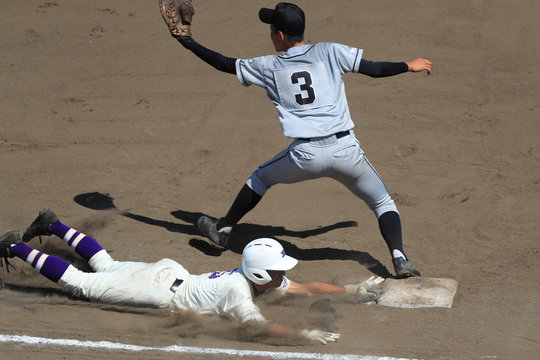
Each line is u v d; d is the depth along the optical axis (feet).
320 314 64.08
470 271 73.92
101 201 91.35
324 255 78.48
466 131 112.57
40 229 68.90
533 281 71.31
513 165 101.24
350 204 92.12
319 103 67.21
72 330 61.57
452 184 96.12
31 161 103.45
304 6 162.61
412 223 85.40
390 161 103.81
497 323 63.31
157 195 93.76
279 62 67.97
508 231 82.79
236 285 60.90
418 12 157.28
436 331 61.98
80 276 65.21
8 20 159.53
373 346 59.41
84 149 107.86
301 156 68.18
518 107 119.96
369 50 140.46
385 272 74.43
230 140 111.24
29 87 129.80
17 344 59.31
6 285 69.72
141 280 64.34
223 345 59.41
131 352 58.34
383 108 121.08
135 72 135.85
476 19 153.58
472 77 130.93
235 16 159.12
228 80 132.67
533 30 148.36
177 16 70.95
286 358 57.31
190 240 81.51
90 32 153.28
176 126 115.75
